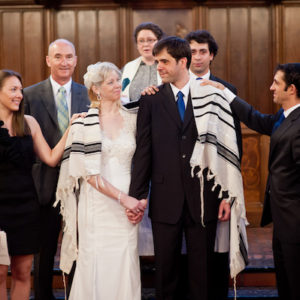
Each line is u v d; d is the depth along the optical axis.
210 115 3.30
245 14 5.54
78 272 3.32
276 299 3.98
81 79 5.59
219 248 3.45
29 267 3.36
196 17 5.53
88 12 5.55
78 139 3.32
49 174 3.72
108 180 3.30
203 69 3.76
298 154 3.09
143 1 5.51
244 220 3.51
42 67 5.53
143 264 4.22
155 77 4.07
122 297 3.29
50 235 3.73
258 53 5.57
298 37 5.52
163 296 3.29
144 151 3.29
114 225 3.32
